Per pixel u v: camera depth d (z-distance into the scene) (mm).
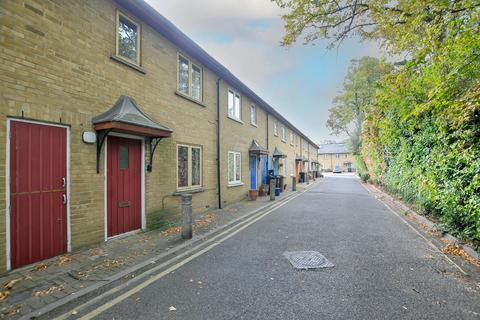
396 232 6270
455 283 3494
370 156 19578
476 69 4340
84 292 3217
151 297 3162
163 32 6934
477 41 3877
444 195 5855
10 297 3061
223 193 10414
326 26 6613
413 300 3045
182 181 7871
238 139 12070
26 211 3906
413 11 5113
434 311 2805
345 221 7594
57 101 4316
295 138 25812
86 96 4824
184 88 8125
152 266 4168
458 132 4809
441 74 5492
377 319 2660
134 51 6168
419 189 7855
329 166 68688
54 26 4281
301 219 7938
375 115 12820
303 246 5191
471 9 4004
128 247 4984
